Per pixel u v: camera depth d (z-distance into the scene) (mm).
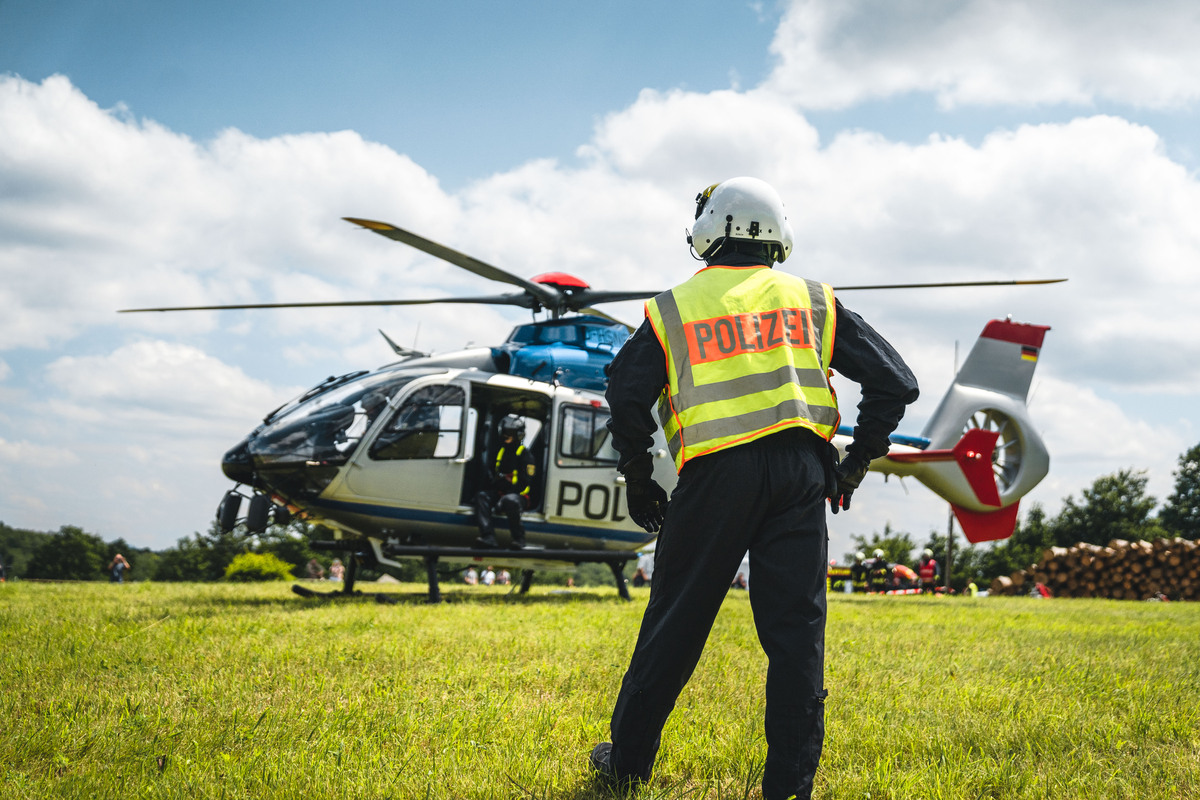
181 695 3141
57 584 10836
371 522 8312
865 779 2332
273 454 7773
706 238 2521
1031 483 12617
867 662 4367
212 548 63625
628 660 4156
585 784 2256
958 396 12703
